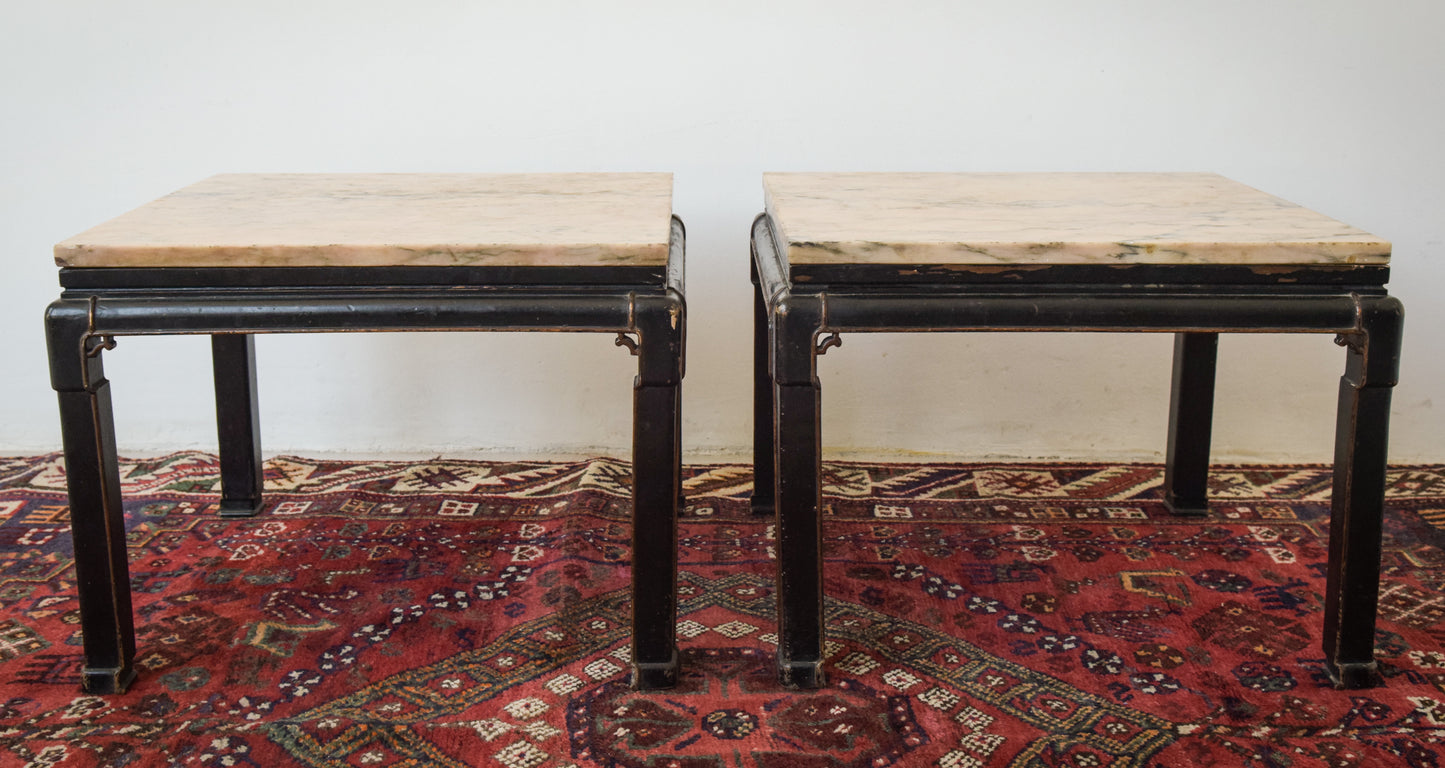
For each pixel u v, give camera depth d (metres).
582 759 1.58
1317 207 2.57
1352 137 2.53
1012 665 1.83
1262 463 2.71
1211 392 2.34
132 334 1.62
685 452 2.75
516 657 1.86
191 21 2.49
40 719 1.67
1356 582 1.73
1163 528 2.35
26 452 2.72
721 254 2.64
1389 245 1.59
